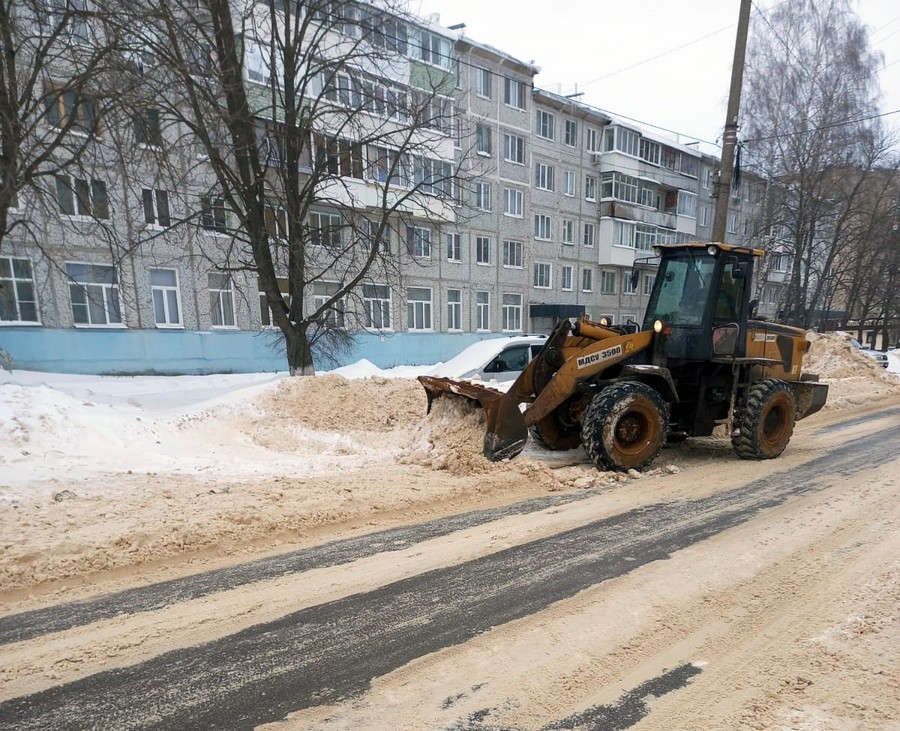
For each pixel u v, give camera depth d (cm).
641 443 609
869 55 2327
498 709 233
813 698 240
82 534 383
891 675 255
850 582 349
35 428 598
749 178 2614
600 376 670
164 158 950
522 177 2706
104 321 1672
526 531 435
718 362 666
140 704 235
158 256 1716
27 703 234
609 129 3066
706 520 462
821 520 462
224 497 472
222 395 869
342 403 835
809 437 834
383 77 1266
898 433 862
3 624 295
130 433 654
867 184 2520
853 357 1498
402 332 2334
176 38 865
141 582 344
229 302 1891
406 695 242
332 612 311
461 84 2381
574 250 3028
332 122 1411
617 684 250
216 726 222
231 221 1708
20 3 805
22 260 1526
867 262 2725
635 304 3425
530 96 2672
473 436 621
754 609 317
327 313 1147
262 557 383
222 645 278
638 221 3250
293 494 488
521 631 292
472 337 2598
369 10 1217
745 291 682
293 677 254
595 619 304
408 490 513
